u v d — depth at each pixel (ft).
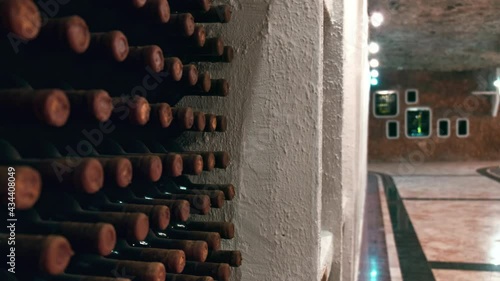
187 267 2.04
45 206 1.35
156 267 1.51
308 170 2.50
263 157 2.54
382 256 12.42
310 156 2.49
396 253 12.63
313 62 2.47
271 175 2.54
